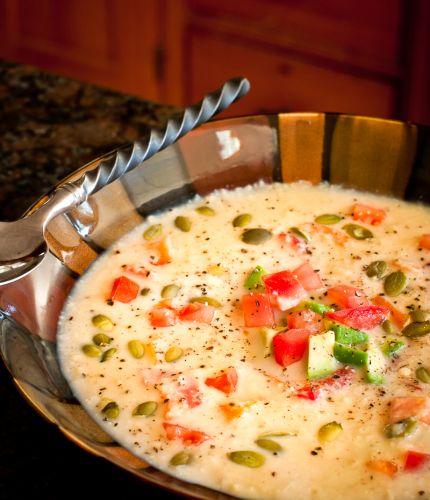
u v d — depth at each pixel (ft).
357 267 1.81
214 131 1.89
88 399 1.60
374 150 1.90
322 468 1.50
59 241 1.74
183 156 1.89
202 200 1.93
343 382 1.60
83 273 1.78
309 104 3.35
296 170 1.94
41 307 1.66
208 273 1.80
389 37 3.07
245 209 1.92
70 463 1.54
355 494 1.47
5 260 1.62
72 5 3.61
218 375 1.62
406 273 1.79
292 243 1.85
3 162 2.12
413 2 2.96
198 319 1.71
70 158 2.13
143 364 1.65
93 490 1.50
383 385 1.60
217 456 1.52
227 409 1.57
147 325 1.72
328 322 1.66
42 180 2.07
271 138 1.92
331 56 3.21
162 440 1.54
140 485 1.39
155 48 3.54
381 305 1.73
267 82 3.38
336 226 1.89
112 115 2.24
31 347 1.58
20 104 2.29
